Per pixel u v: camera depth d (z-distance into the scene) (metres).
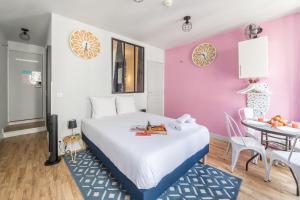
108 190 1.71
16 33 3.29
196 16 2.60
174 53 4.52
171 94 4.65
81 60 2.87
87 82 2.97
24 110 4.09
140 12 2.46
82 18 2.67
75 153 2.54
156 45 4.32
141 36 3.59
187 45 4.16
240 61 2.86
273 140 2.43
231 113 3.32
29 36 3.38
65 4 2.20
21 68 3.98
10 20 2.67
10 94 3.84
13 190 1.69
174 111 4.59
